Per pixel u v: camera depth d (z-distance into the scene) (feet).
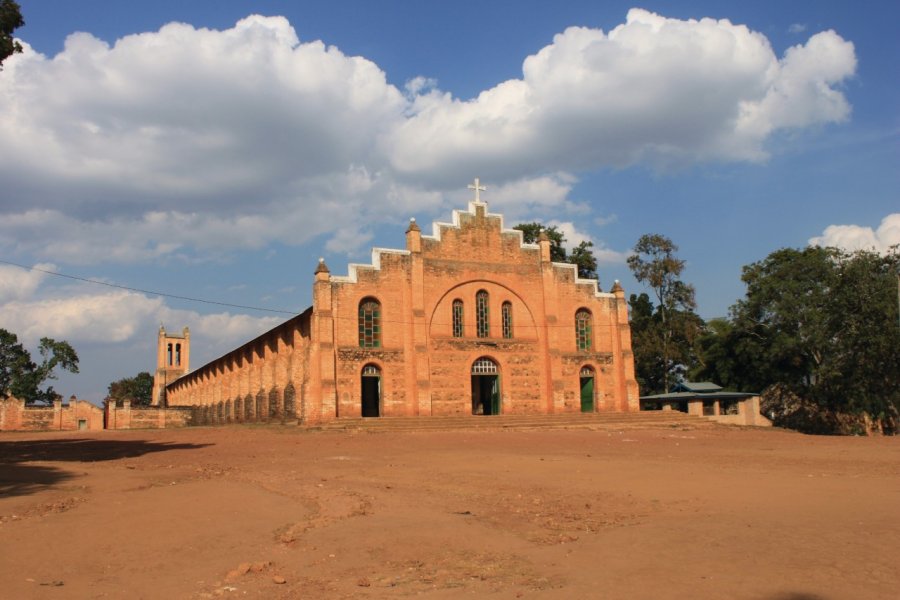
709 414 205.26
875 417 194.39
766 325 201.87
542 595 29.76
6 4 93.97
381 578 33.37
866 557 32.91
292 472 75.10
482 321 175.11
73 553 37.60
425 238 169.99
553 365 177.06
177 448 110.63
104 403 345.72
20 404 267.18
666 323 250.16
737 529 40.22
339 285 158.81
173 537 41.65
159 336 406.62
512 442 114.83
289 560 36.78
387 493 59.41
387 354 161.48
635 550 36.60
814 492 53.88
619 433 138.62
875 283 168.76
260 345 212.64
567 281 185.47
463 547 39.04
